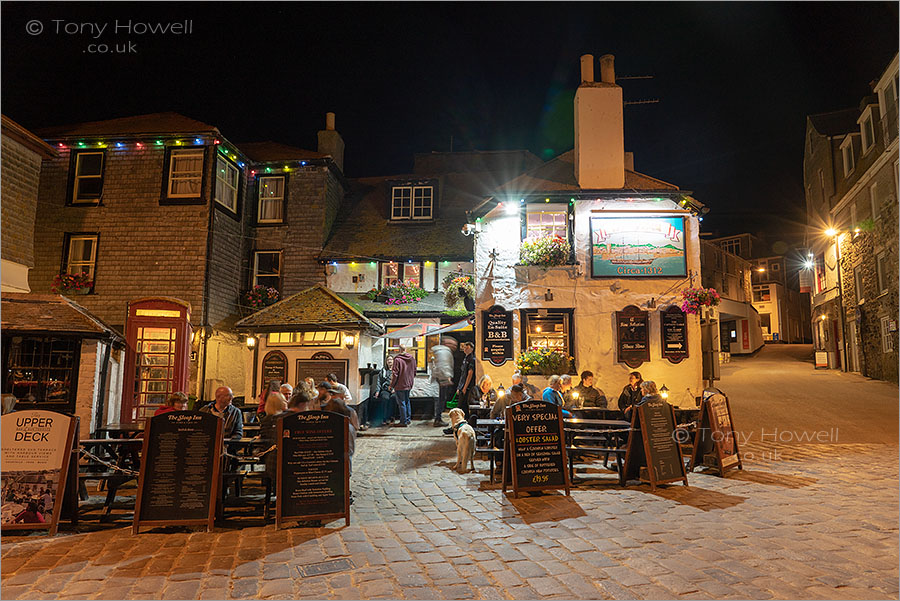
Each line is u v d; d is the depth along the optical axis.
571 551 5.34
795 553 5.18
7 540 5.90
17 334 10.16
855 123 24.88
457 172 21.80
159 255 15.77
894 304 17.95
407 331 15.05
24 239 13.75
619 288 13.54
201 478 6.36
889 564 4.91
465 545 5.56
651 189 13.79
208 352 15.46
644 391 8.51
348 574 4.84
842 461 9.36
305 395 7.14
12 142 13.37
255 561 5.19
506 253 13.96
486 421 8.94
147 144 16.30
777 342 41.84
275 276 17.67
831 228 23.72
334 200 19.06
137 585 4.64
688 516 6.45
